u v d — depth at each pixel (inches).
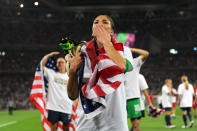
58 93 1207.6
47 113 1202.0
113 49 339.9
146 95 1387.8
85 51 386.6
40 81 1200.8
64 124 1223.5
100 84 355.6
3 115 4180.6
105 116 408.5
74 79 392.8
